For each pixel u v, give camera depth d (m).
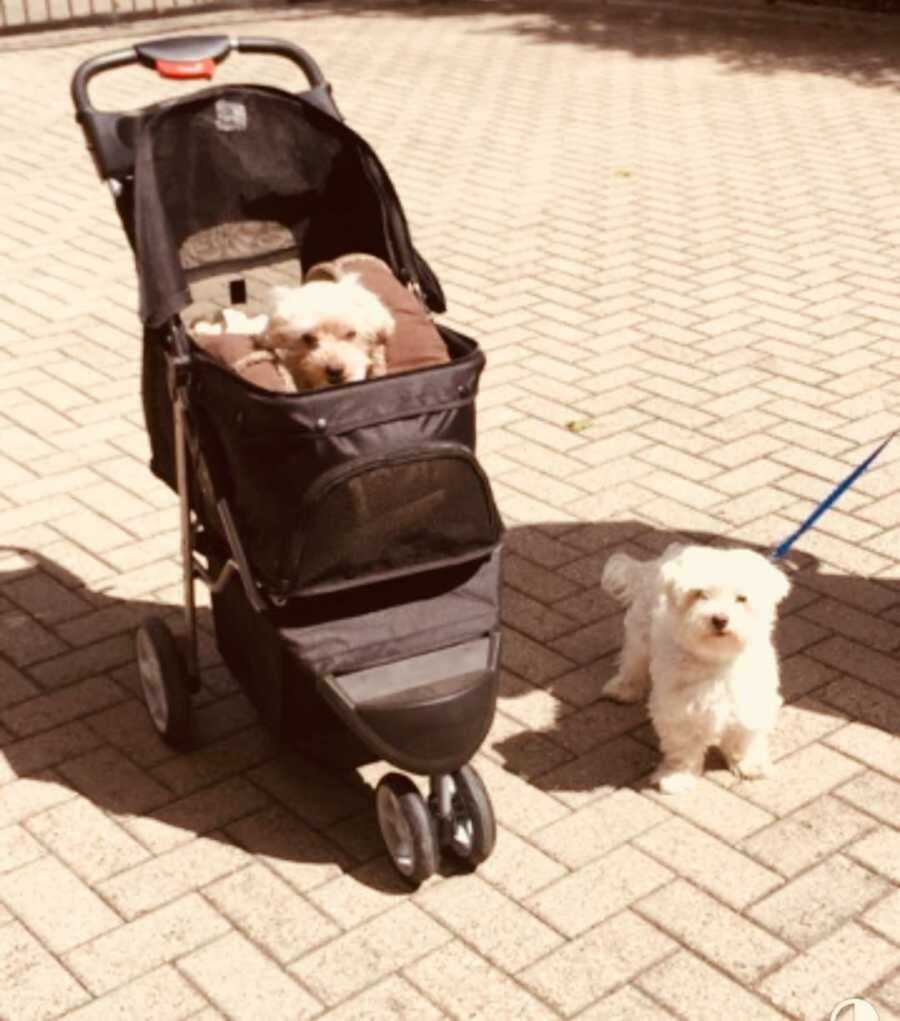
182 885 1.68
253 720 1.96
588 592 2.22
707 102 4.89
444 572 1.68
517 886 1.67
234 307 2.01
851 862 1.69
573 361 2.97
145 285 1.71
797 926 1.60
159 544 2.36
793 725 1.93
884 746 1.88
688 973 1.54
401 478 1.57
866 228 3.68
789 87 5.06
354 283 1.74
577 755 1.88
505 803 1.80
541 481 2.52
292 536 1.56
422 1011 1.50
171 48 1.88
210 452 1.69
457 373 1.60
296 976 1.55
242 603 1.73
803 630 2.12
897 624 2.13
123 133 1.85
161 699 1.88
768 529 2.36
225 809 1.80
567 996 1.52
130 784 1.85
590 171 4.18
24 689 2.03
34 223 3.83
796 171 4.14
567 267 3.46
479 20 6.30
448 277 3.41
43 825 1.78
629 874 1.68
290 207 1.98
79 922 1.63
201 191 1.92
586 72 5.35
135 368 2.97
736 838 1.73
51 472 2.58
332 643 1.61
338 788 1.84
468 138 4.54
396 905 1.64
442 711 1.57
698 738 1.80
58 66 5.57
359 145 1.90
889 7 5.89
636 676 1.96
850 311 3.18
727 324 3.13
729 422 2.71
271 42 1.96
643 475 2.54
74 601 2.21
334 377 1.61
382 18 6.37
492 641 1.65
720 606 1.66
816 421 2.71
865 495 2.46
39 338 3.12
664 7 6.30
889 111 4.74
